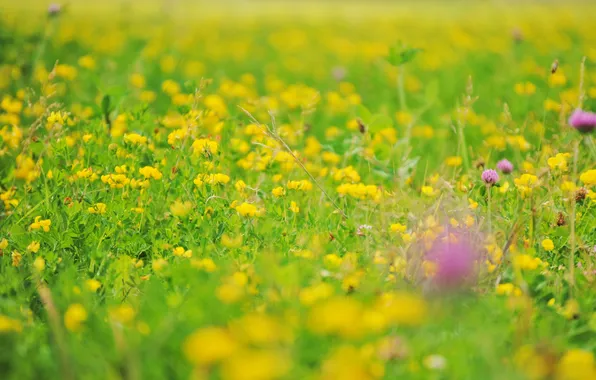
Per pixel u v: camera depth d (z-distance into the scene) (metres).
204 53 17.11
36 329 4.13
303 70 15.45
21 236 5.48
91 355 3.70
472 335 3.88
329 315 3.24
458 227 5.25
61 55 14.60
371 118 7.45
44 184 6.32
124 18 22.42
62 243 5.44
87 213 5.84
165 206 6.09
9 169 7.12
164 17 23.08
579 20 26.81
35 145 6.94
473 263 4.53
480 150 8.59
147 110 7.91
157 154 6.71
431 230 5.05
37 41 13.56
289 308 3.97
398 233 5.35
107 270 4.73
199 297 4.05
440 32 23.31
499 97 11.82
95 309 4.30
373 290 4.34
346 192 6.12
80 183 6.33
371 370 3.30
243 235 5.44
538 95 11.61
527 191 5.52
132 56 14.70
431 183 6.51
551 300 4.47
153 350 3.54
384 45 18.61
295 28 24.16
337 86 13.80
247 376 2.84
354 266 4.71
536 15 30.59
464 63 15.60
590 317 4.34
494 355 3.53
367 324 3.34
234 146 7.25
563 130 7.09
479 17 30.34
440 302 4.23
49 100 10.16
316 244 4.96
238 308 4.02
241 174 7.25
